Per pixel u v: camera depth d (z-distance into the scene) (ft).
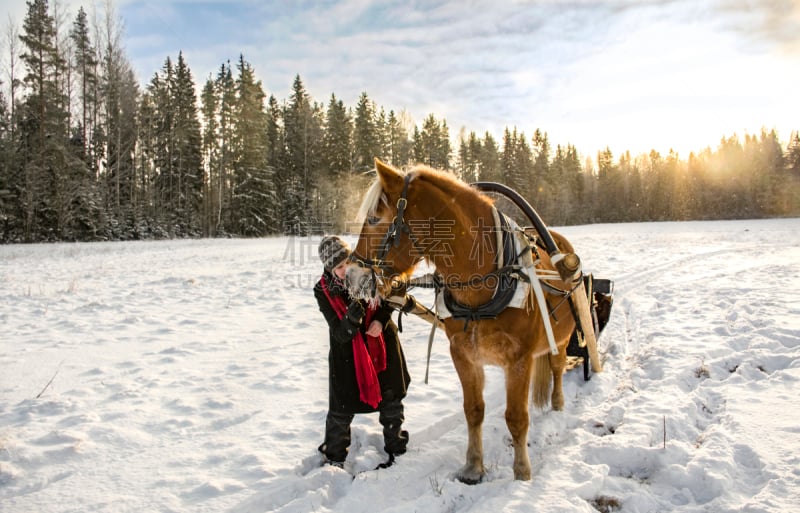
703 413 13.66
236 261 55.62
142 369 17.84
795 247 63.87
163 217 122.21
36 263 53.57
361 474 10.70
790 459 10.41
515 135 224.74
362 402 11.12
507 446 12.41
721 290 31.63
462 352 10.75
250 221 135.13
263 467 10.98
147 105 131.75
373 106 159.94
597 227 166.20
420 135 182.50
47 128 108.27
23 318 26.02
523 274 10.41
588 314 13.39
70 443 11.94
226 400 14.92
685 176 280.31
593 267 47.47
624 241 86.84
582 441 12.19
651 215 274.57
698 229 129.08
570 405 14.65
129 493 10.03
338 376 11.22
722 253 59.11
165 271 46.24
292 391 15.80
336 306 11.21
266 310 28.81
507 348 10.36
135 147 130.82
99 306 29.12
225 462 11.33
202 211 141.79
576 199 257.14
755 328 21.29
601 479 10.31
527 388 10.52
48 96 108.88
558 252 10.92
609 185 275.80
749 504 8.99
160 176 136.77
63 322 25.13
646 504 9.59
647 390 15.21
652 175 298.35
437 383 16.66
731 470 10.35
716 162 285.23
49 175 103.55
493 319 10.16
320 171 149.38
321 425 13.33
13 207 98.84
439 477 10.93
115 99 119.34
